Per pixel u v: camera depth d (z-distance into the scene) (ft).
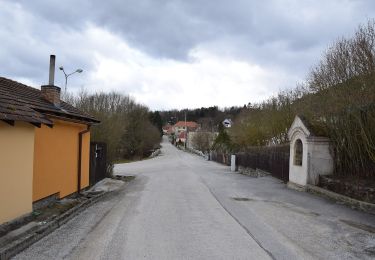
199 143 289.74
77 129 45.01
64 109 42.91
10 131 24.77
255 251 21.77
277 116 104.83
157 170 106.32
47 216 29.68
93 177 56.08
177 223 29.45
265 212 35.17
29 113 26.96
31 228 24.93
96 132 78.13
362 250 22.50
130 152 208.13
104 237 24.61
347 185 41.68
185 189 55.06
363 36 44.83
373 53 43.04
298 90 97.14
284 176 67.46
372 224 29.94
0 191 23.59
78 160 45.27
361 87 42.65
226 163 158.81
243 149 127.03
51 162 36.50
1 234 22.94
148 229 27.14
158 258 20.18
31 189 28.25
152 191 51.98
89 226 28.02
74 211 33.30
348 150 45.52
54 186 37.40
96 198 42.50
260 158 88.79
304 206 38.83
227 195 48.24
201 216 32.68
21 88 39.65
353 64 45.57
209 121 399.44
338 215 33.76
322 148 50.16
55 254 20.72
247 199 44.42
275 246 22.97
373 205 34.71
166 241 23.73
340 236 25.88
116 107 194.59
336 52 49.47
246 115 141.28
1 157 23.66
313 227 28.68
